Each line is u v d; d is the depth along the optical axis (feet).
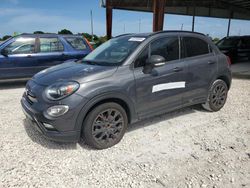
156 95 13.28
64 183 9.24
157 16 36.14
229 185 9.23
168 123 15.08
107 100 11.73
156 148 11.96
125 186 9.11
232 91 23.48
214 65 16.19
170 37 14.30
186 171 10.07
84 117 11.17
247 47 46.96
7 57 23.72
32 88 11.91
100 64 13.01
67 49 26.30
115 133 12.12
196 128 14.39
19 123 14.87
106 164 10.54
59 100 10.66
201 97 15.92
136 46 13.01
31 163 10.50
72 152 11.49
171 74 13.73
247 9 77.61
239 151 11.69
